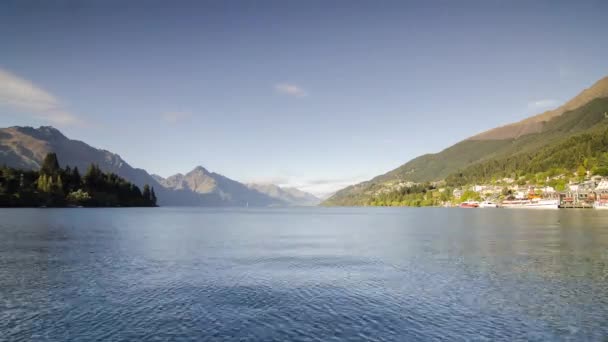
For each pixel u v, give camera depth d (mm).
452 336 24922
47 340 24281
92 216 174500
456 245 67438
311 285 37750
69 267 46500
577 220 138750
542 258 52188
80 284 37969
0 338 24516
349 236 88188
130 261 51094
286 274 42906
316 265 48500
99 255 56156
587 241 70938
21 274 42375
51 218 148500
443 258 53156
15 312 29391
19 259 52000
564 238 76438
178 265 48344
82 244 68875
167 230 104562
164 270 45031
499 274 42188
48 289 36000
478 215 198625
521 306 30734
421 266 47281
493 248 62688
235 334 25219
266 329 26062
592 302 31688
